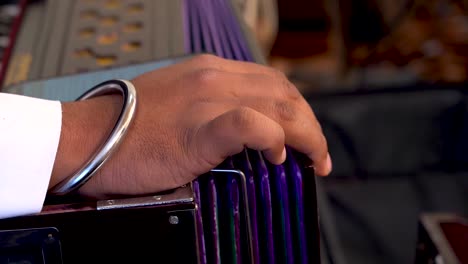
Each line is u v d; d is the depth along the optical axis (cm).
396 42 245
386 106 141
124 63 70
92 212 41
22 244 41
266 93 49
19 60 74
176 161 45
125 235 42
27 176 45
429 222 75
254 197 46
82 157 46
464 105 139
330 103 143
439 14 263
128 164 46
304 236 48
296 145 48
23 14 84
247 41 73
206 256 47
